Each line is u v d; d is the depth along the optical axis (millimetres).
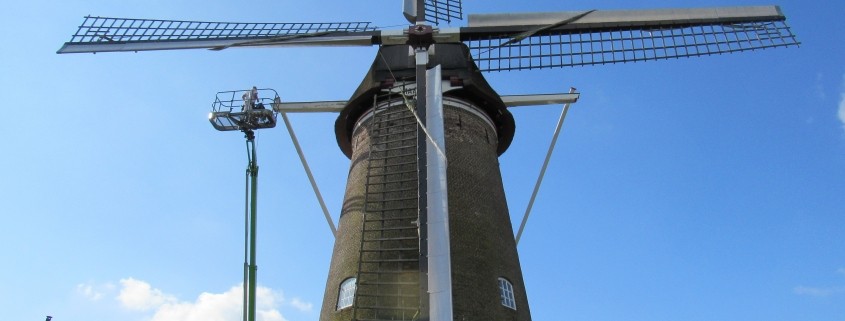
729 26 19641
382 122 17531
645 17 19266
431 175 15602
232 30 19562
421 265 14383
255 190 15820
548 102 20250
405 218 15570
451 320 13461
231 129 17031
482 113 18531
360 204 16469
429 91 17250
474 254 15375
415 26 18844
